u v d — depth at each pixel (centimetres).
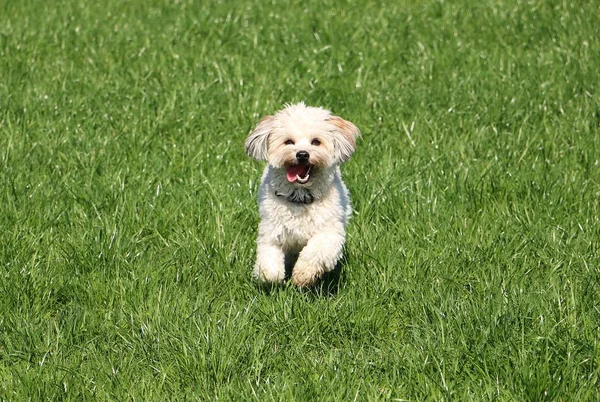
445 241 1011
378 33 1809
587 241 997
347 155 924
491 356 759
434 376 749
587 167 1209
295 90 1497
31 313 876
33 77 1589
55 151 1253
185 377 764
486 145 1287
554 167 1200
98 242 990
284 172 900
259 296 902
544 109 1392
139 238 1044
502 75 1556
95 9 2092
